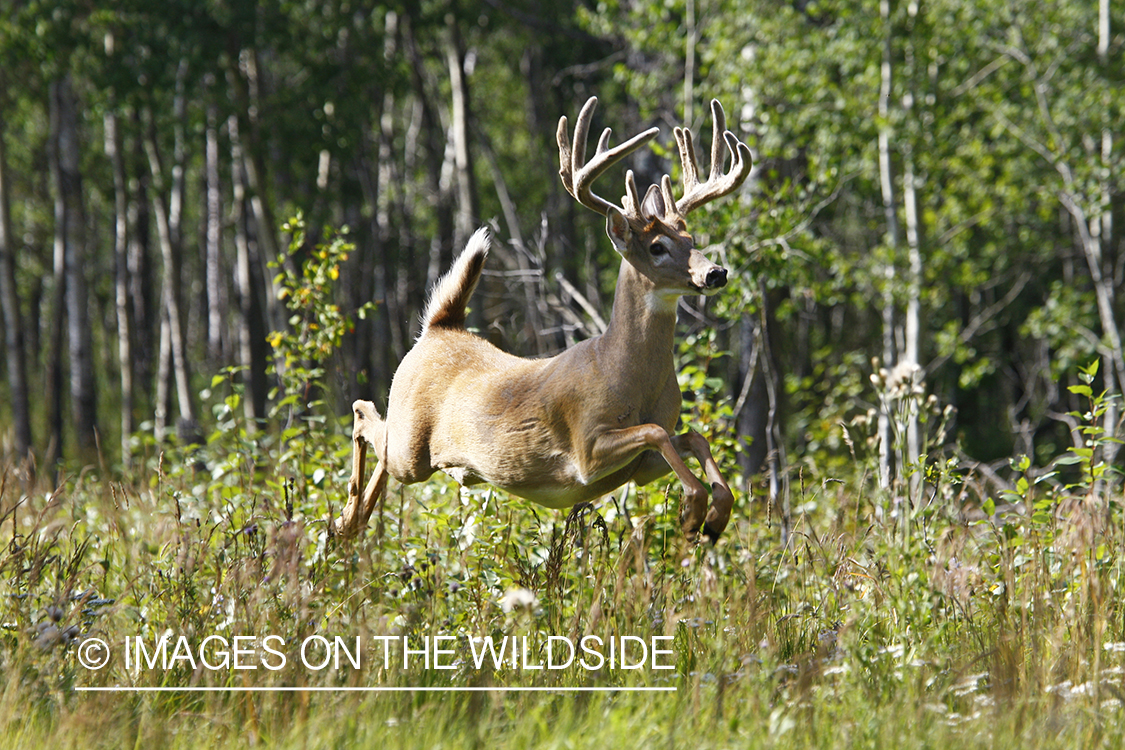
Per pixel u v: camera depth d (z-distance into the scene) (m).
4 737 5.61
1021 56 25.47
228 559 8.00
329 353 12.58
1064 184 25.75
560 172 7.84
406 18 35.34
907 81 22.80
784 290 21.58
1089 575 7.52
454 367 8.64
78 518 9.60
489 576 8.14
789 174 24.14
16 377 28.81
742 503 10.64
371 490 9.34
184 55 26.42
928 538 7.95
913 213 23.55
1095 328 32.12
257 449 12.52
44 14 27.05
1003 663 6.59
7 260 28.83
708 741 5.65
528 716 5.87
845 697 6.18
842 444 19.41
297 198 30.02
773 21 22.50
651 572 7.94
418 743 5.59
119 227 33.16
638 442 7.29
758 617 7.07
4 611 7.34
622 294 7.57
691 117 21.56
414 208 41.78
